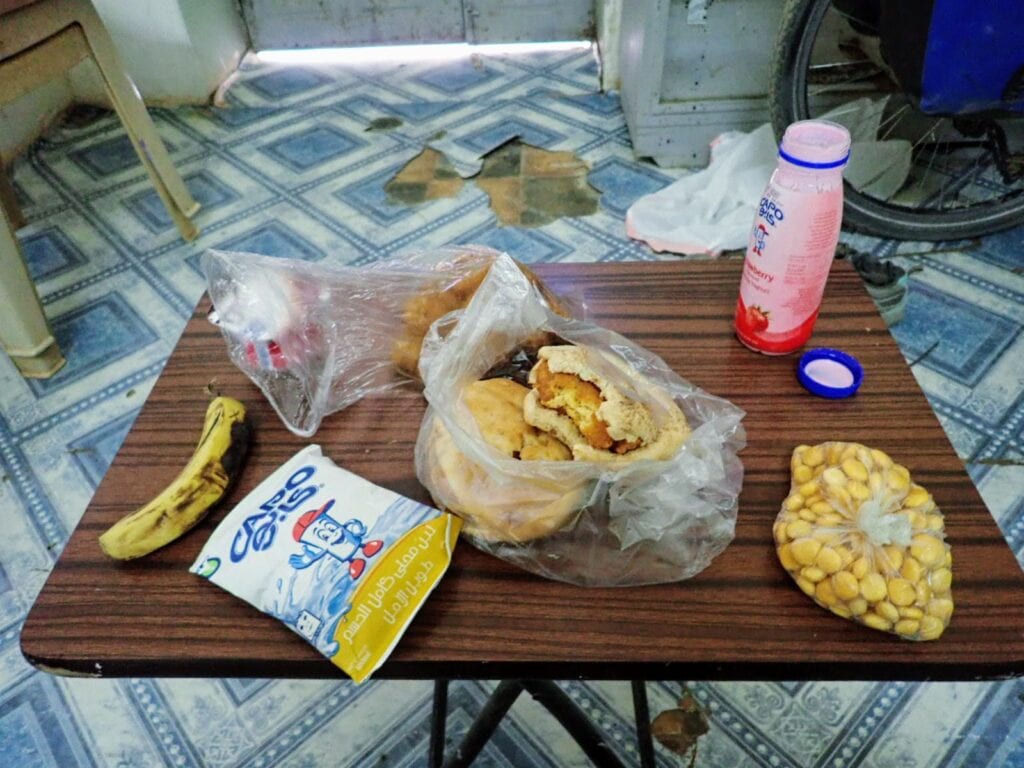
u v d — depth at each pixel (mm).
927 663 453
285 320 624
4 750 938
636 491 506
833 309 729
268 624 484
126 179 2057
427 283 677
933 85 1316
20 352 1420
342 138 2195
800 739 903
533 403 529
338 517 509
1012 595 481
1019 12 1180
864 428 606
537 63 2562
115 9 2230
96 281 1700
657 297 757
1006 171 1594
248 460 599
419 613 487
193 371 688
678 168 1959
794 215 578
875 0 1451
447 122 2238
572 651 466
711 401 592
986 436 1221
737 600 489
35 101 2234
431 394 536
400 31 2646
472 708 958
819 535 482
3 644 1037
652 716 933
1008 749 877
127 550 515
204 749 930
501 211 1831
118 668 476
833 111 1763
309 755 922
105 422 1359
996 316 1441
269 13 2607
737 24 1727
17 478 1268
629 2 1954
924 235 1603
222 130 2283
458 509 523
